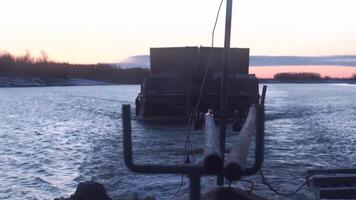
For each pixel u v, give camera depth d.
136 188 11.13
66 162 16.03
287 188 10.69
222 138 7.59
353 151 17.59
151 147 17.91
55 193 11.85
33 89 146.50
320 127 27.44
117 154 17.11
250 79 26.34
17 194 11.78
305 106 51.72
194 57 27.27
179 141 19.44
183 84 26.91
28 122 34.16
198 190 4.69
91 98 77.62
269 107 49.47
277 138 21.70
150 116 27.25
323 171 7.62
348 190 6.77
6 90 134.88
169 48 27.67
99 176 13.08
